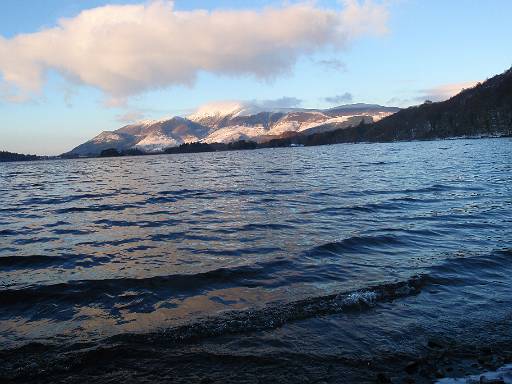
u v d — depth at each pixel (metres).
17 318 9.42
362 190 31.94
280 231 18.02
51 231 20.06
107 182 55.97
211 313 9.32
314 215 21.64
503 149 95.31
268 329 8.40
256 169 70.75
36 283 11.84
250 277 11.82
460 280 10.98
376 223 18.86
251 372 6.85
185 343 7.91
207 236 17.66
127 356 7.48
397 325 8.41
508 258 12.68
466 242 14.83
